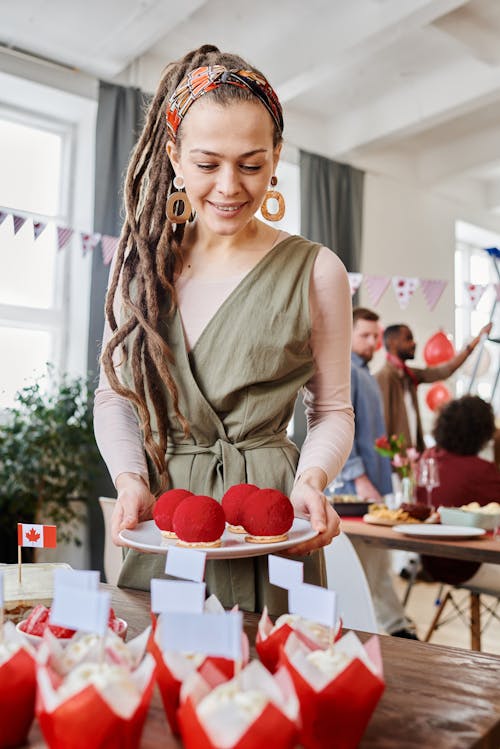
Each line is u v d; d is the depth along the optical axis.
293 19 3.90
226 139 0.95
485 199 6.37
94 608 0.52
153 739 0.55
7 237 3.89
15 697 0.53
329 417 1.15
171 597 0.57
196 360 1.07
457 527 2.29
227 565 1.01
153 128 1.17
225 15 3.86
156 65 4.11
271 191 1.14
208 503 0.92
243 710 0.48
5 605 0.81
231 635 0.49
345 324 1.13
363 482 3.15
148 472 1.11
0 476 3.32
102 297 3.72
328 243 4.94
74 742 0.49
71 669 0.56
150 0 3.34
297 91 4.25
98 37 3.62
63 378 3.70
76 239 4.03
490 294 7.01
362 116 4.93
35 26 3.50
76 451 3.51
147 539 0.95
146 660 0.55
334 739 0.53
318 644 0.61
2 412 3.76
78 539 3.61
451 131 5.37
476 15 3.97
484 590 2.51
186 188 1.02
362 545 2.86
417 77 4.60
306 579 1.03
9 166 3.95
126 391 1.07
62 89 3.80
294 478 1.07
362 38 3.75
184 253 1.15
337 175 5.12
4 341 3.85
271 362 1.04
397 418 4.41
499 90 4.25
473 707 0.62
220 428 1.07
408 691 0.66
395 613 2.97
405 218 5.71
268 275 1.06
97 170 3.78
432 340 4.57
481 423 2.75
